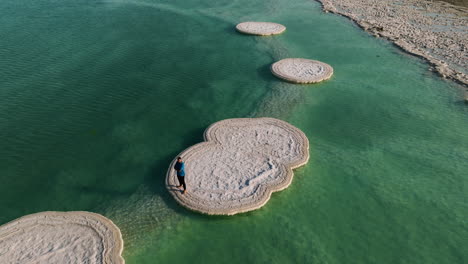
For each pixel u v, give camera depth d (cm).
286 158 1986
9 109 2448
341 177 1900
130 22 4306
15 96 2598
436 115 2472
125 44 3644
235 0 5462
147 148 2131
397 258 1460
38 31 3847
